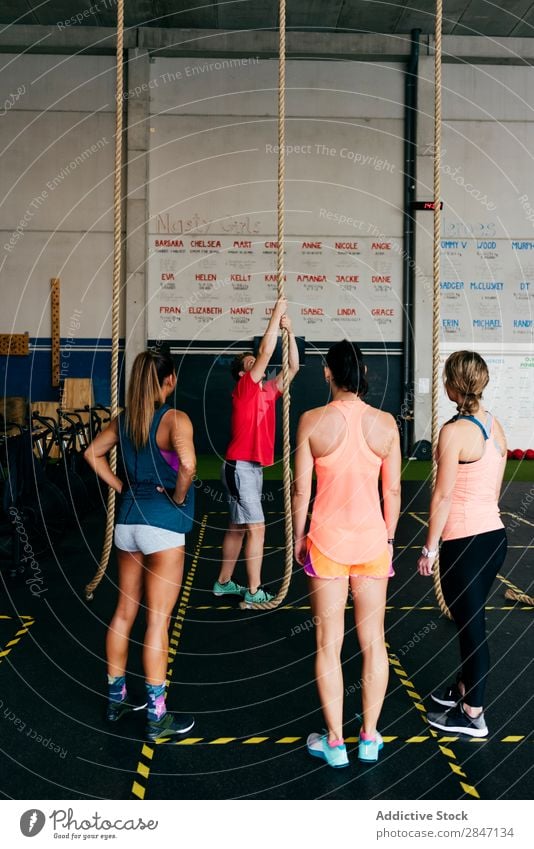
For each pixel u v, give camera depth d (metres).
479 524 2.73
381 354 10.73
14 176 10.46
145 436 2.67
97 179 10.50
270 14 9.84
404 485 8.42
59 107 10.43
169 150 10.52
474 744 2.70
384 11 9.79
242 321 10.66
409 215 10.57
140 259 10.45
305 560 2.57
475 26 10.19
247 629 3.91
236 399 4.21
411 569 5.11
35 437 6.13
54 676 3.30
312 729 2.81
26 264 10.54
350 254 10.66
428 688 3.19
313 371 10.69
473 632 2.75
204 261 10.60
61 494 5.64
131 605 2.84
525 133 10.66
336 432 2.46
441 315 10.77
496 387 10.84
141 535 2.67
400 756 2.61
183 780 2.46
